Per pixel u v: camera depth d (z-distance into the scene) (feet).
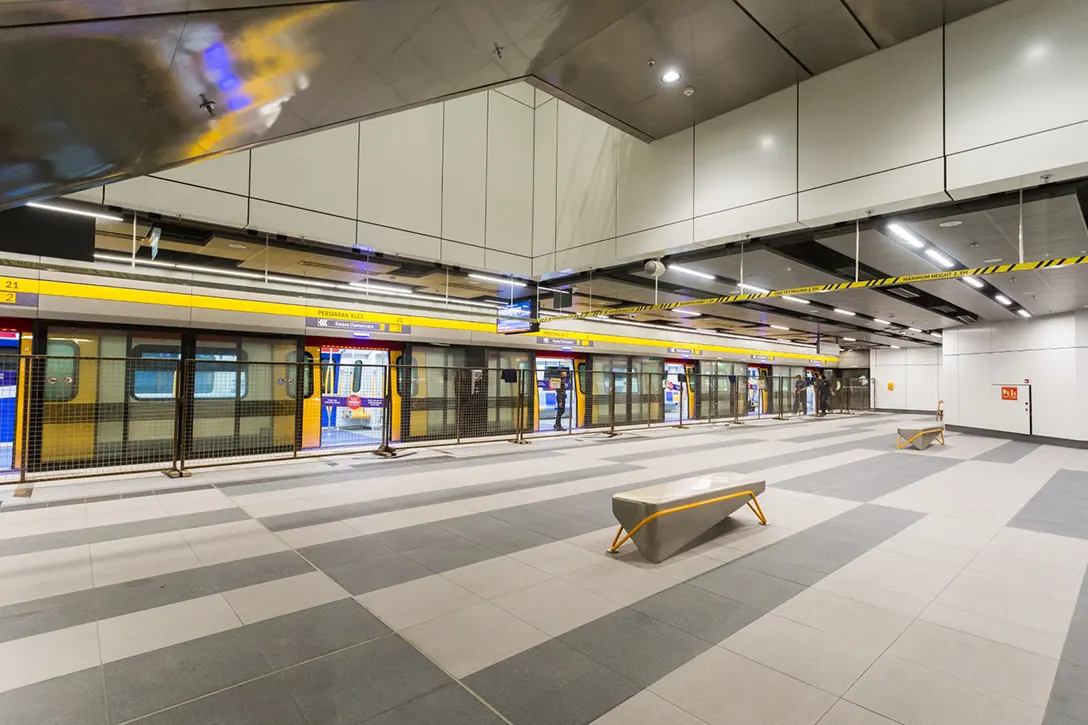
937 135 21.74
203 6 8.79
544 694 9.57
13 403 29.60
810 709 9.21
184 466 30.27
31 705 9.09
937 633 12.09
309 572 15.43
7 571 15.29
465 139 37.52
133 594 13.79
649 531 16.42
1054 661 10.92
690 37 22.48
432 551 17.39
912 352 113.39
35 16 7.55
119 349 31.89
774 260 36.60
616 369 63.77
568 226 38.42
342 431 41.37
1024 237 29.71
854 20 21.36
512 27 13.01
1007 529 20.54
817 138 25.25
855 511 23.26
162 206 25.55
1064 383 54.44
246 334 36.52
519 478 29.96
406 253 34.37
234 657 10.73
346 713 8.95
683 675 10.25
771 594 14.19
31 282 28.76
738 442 49.39
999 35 20.42
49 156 11.00
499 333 47.14
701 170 30.04
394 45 12.11
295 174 29.99
